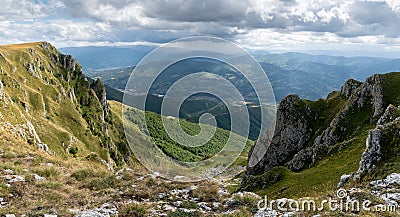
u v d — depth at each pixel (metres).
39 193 16.91
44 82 189.38
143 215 14.64
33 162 24.20
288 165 91.56
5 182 17.58
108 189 18.62
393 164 33.50
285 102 111.81
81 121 182.75
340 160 68.81
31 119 143.75
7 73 163.25
